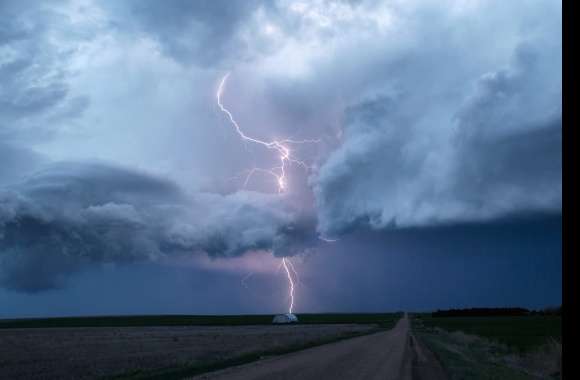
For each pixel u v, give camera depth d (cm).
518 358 4028
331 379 2236
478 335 7894
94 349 4891
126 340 6525
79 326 13200
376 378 2283
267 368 2741
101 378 2548
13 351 4691
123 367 3094
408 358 3356
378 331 8344
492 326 11219
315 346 4666
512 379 2425
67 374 2780
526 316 19162
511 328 10250
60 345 5581
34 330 10600
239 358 3434
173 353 4203
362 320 16075
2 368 3156
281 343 5244
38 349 4947
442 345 4919
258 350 4216
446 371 2588
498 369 2909
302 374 2436
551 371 3084
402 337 6288
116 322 15875
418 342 5275
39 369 3086
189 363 3184
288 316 13838
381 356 3516
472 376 2394
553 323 12450
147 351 4503
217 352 4203
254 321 15850
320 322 14438
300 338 6272
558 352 3647
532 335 7806
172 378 2402
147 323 14838
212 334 7981
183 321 16438
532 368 3303
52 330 10550
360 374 2436
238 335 7531
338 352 3894
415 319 17350
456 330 9575
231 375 2431
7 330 10688
